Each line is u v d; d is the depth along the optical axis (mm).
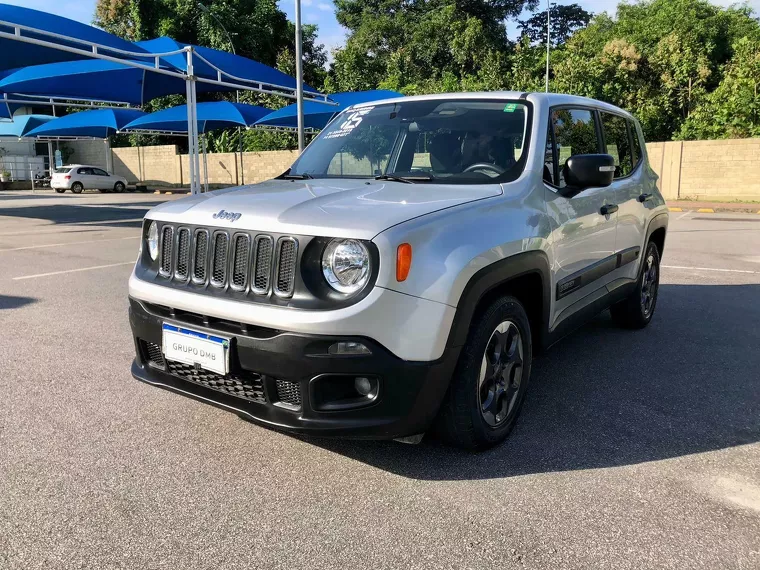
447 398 2963
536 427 3549
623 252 4801
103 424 3557
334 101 21359
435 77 38406
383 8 43906
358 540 2475
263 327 2703
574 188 3869
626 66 29516
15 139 38062
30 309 6234
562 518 2625
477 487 2881
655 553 2391
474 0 41000
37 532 2521
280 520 2615
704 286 7508
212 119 23547
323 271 2633
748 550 2412
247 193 3297
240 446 3297
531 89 28625
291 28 41250
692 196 22156
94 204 22828
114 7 39500
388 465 3090
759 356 4875
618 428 3541
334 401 2680
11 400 3893
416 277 2639
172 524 2584
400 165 3895
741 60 26156
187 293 2967
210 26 36781
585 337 5414
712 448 3295
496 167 3615
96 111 27422
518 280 3354
